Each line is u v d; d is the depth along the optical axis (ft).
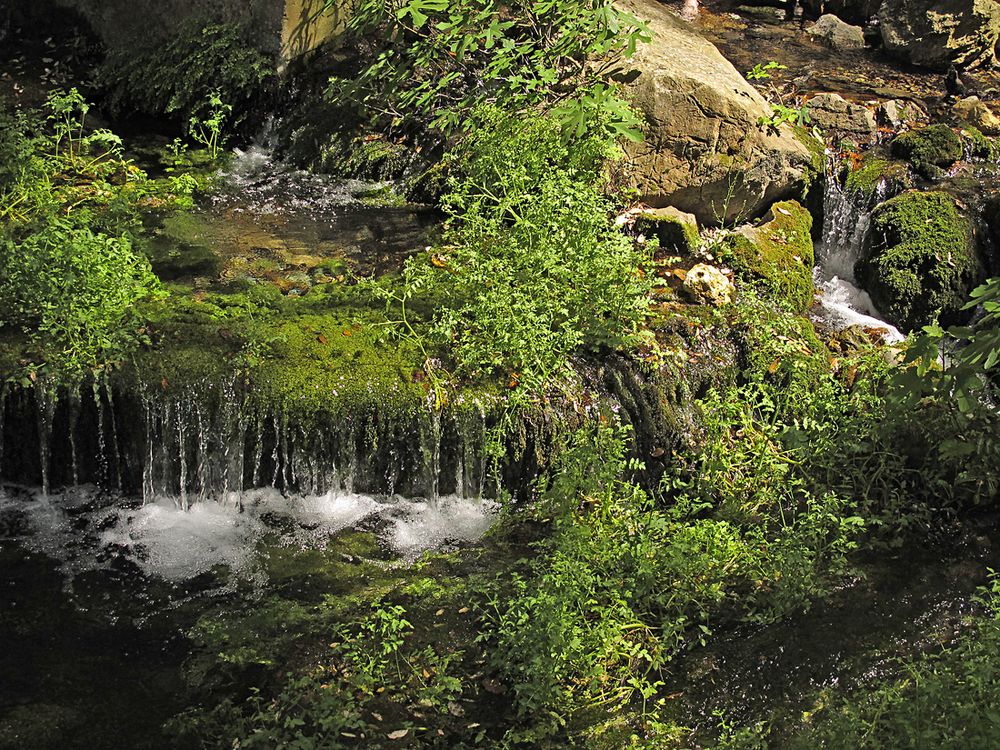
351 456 20.62
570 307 21.76
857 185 26.48
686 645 17.84
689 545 18.69
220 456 20.57
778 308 23.68
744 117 25.16
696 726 16.52
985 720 15.03
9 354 20.58
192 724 16.43
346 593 18.89
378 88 28.27
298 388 20.31
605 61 26.18
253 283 23.52
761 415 21.88
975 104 29.53
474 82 27.91
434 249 24.41
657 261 23.84
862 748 15.48
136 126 30.48
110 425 20.54
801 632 17.98
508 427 20.52
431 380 20.57
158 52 30.89
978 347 16.52
